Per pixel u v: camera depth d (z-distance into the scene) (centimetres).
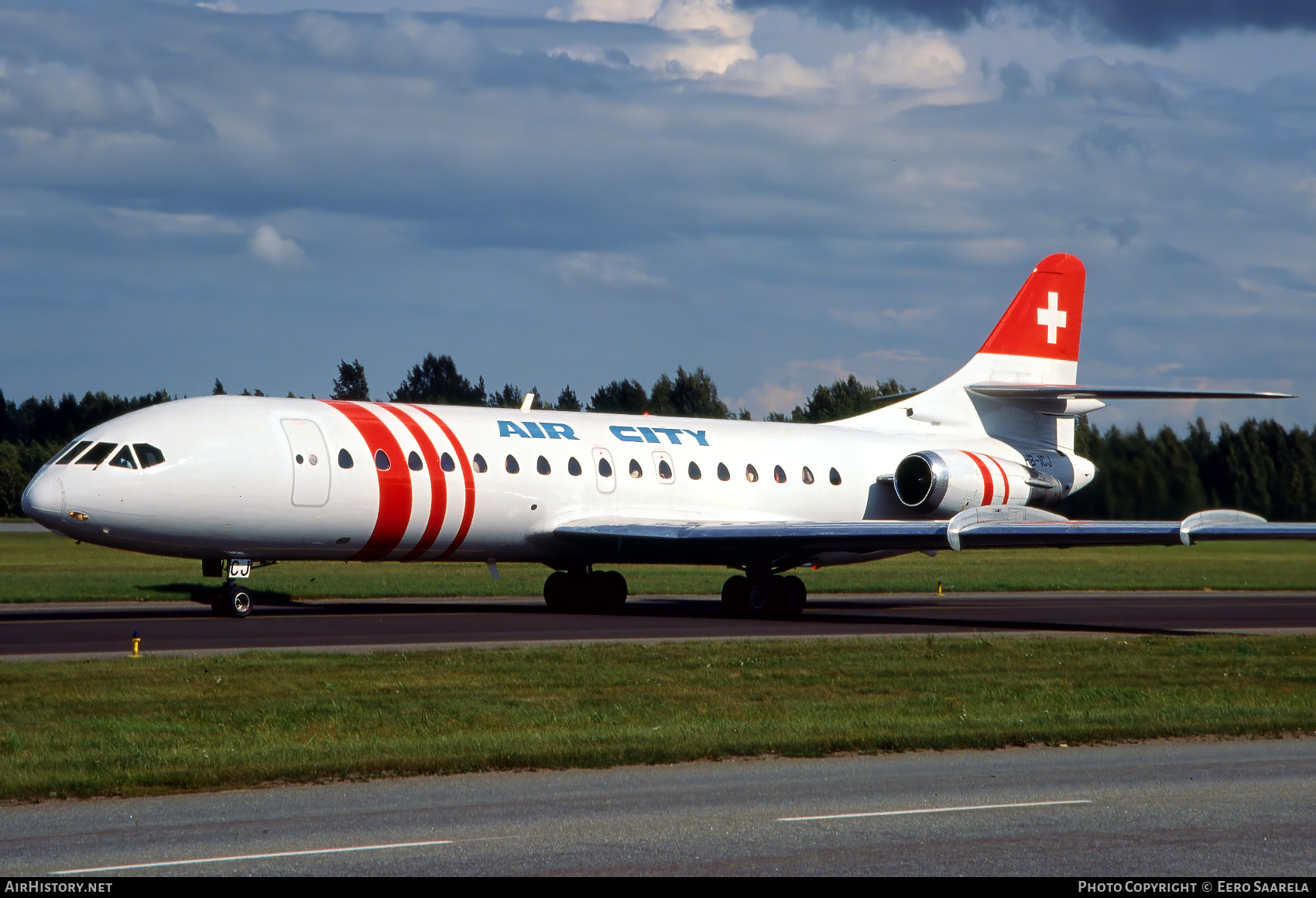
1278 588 17575
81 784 4225
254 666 7206
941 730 5416
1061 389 13588
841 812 4000
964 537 10506
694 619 11338
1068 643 9194
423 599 13712
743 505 13000
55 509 9869
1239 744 5309
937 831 3762
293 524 10612
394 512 10969
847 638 9431
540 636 9369
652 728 5475
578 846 3588
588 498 12006
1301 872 3372
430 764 4616
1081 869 3391
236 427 10488
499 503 11469
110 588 14312
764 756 4959
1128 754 5056
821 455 13675
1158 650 8775
